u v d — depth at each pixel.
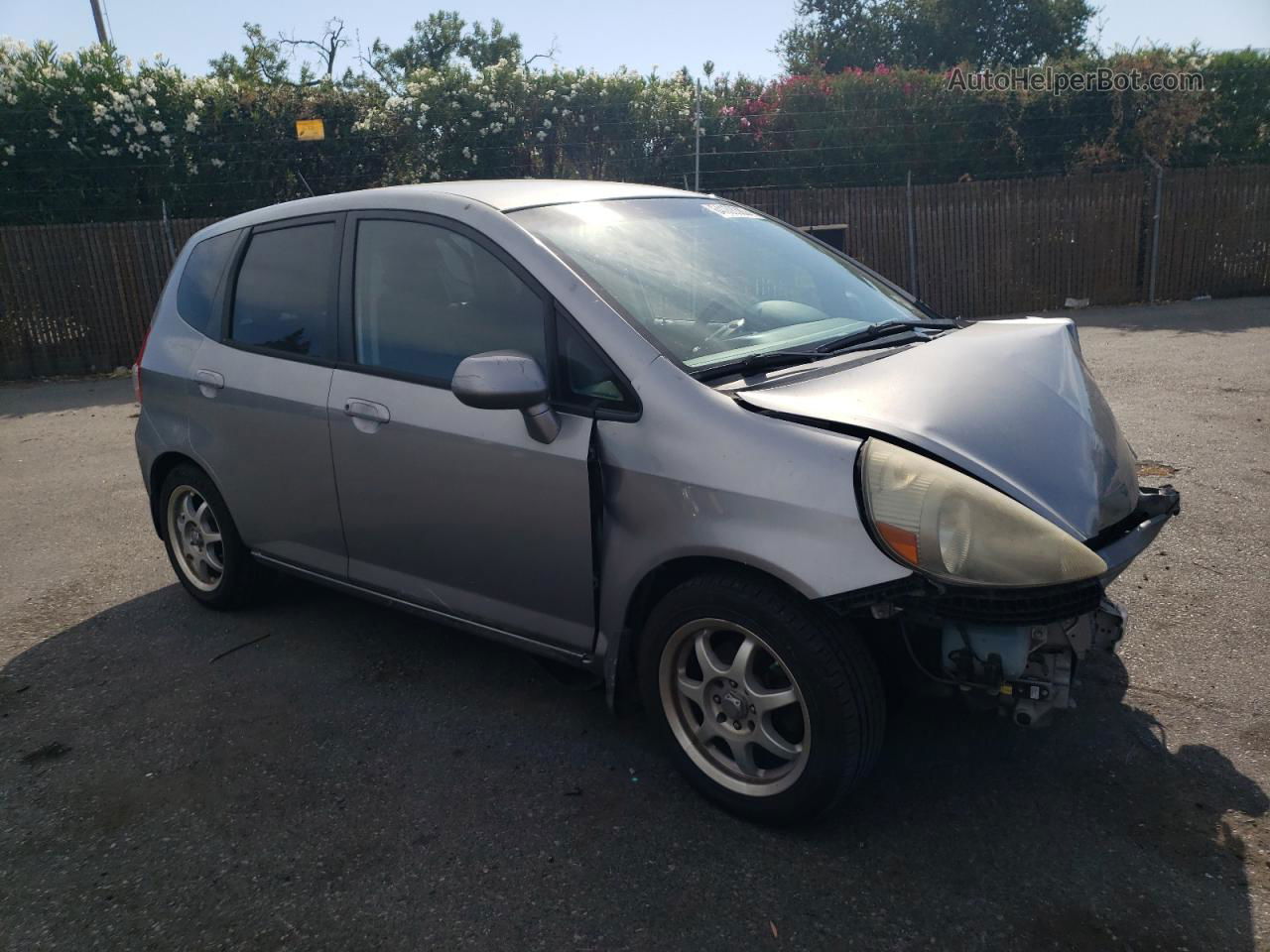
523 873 2.61
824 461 2.46
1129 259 13.64
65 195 12.91
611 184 3.79
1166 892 2.42
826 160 14.68
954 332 3.39
